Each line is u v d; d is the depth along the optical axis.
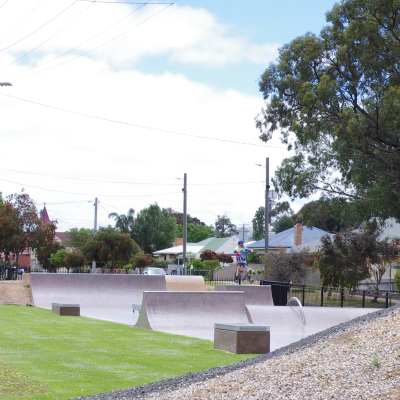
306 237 57.41
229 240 76.88
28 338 12.98
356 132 25.70
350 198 32.69
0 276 41.56
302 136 29.66
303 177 32.16
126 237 46.38
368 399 5.19
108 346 12.08
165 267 62.50
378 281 30.62
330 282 31.05
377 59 26.81
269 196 34.62
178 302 16.36
